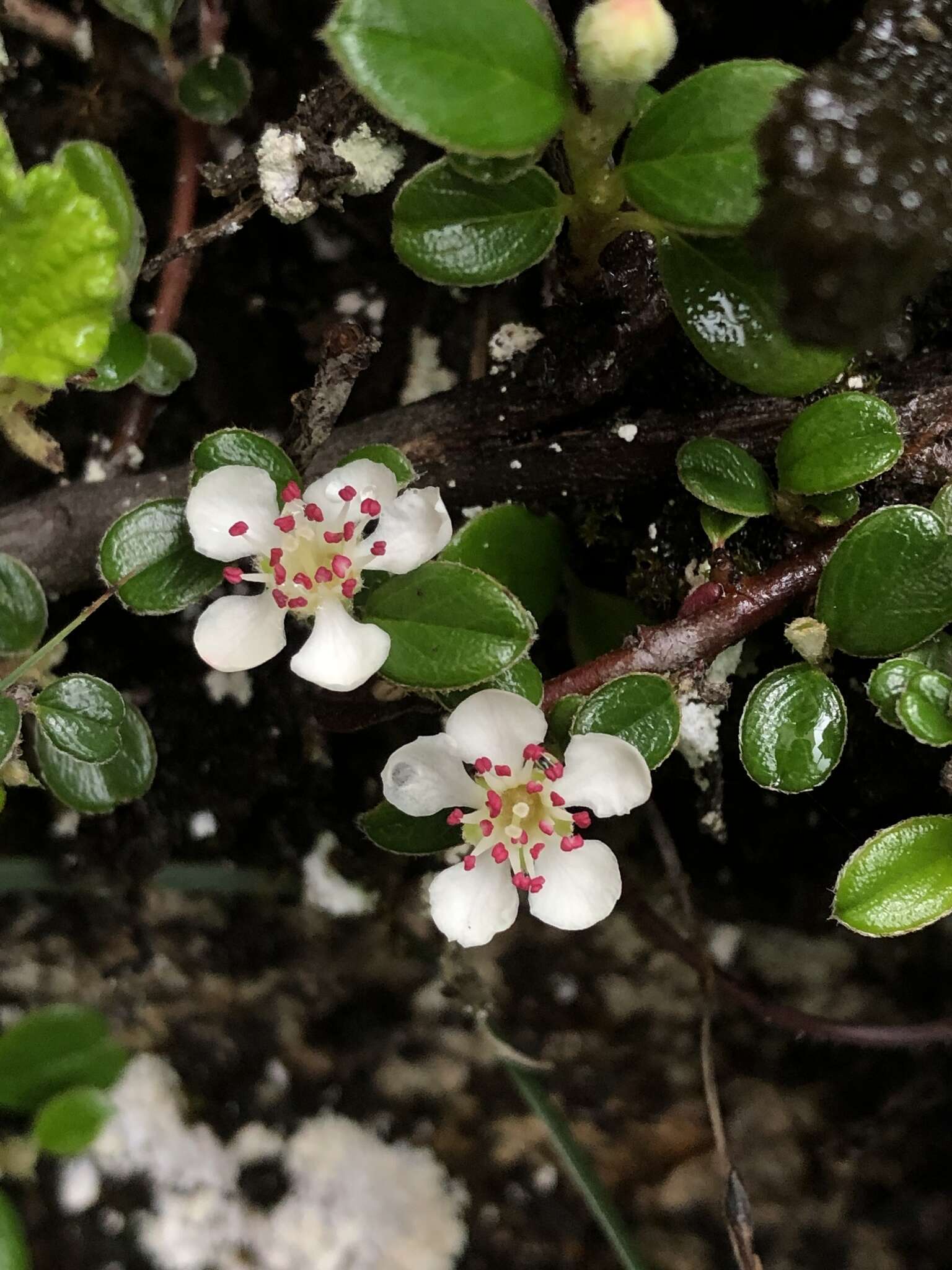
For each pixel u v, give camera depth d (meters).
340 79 0.06
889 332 0.05
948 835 0.05
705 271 0.05
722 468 0.05
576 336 0.05
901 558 0.05
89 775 0.05
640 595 0.06
